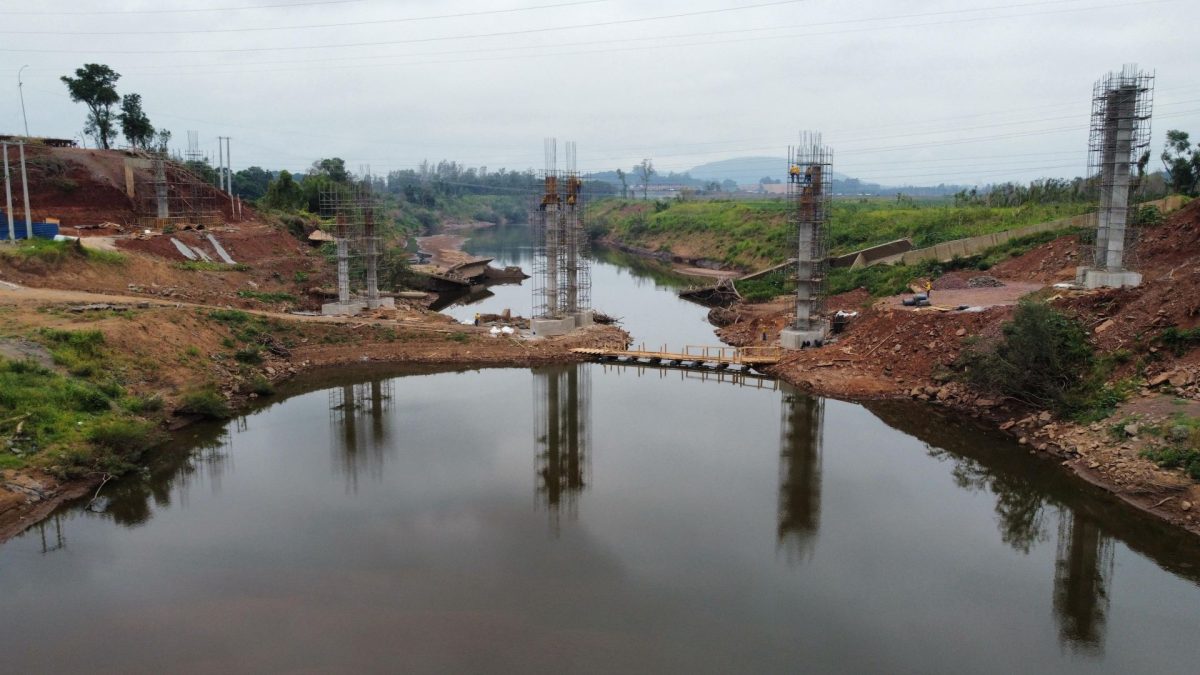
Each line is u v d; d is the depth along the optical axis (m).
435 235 178.12
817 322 51.16
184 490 29.62
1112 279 41.41
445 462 32.75
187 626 20.48
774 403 41.41
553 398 42.88
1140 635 20.38
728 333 58.09
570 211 55.50
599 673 18.64
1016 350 35.62
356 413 39.75
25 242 50.94
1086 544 25.41
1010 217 78.25
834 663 19.14
